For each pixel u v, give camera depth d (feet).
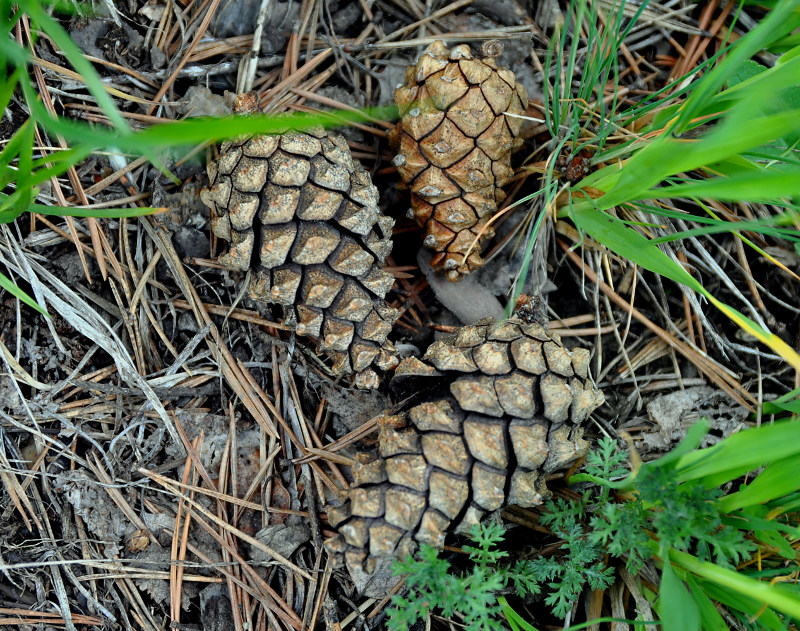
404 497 0.63
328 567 0.70
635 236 0.67
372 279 0.68
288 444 0.72
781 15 0.57
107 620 0.71
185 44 0.72
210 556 0.71
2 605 0.71
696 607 0.63
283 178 0.66
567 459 0.66
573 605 0.70
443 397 0.66
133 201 0.72
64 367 0.72
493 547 0.71
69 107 0.72
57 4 0.66
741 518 0.65
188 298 0.72
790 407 0.67
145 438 0.72
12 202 0.64
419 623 0.70
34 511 0.71
